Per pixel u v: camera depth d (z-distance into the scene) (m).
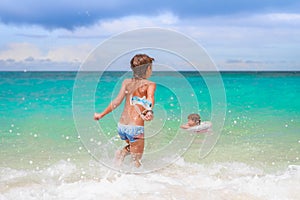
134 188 3.17
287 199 3.02
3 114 6.77
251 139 5.21
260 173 3.79
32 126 5.85
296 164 4.10
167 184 3.30
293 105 8.28
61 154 4.38
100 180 3.45
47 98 8.69
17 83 11.90
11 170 3.83
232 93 10.48
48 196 3.07
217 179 3.55
